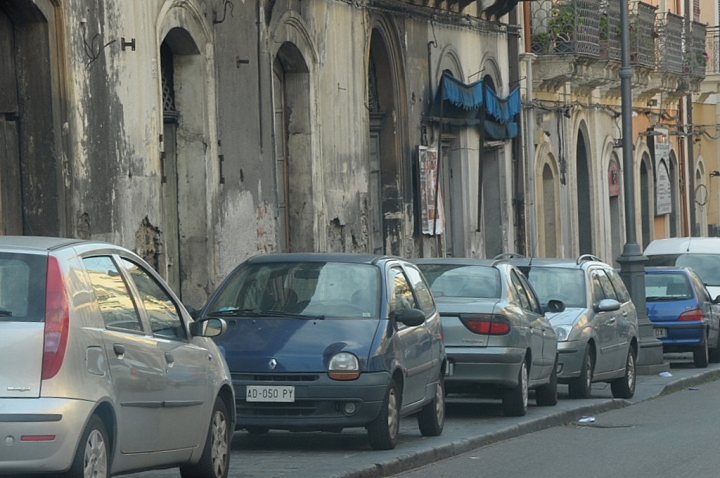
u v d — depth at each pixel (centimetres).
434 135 4425
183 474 1567
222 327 1566
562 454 2069
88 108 2492
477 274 2533
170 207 2972
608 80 6006
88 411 1223
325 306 2009
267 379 1883
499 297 2477
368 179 3919
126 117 2631
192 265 2969
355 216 3816
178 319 1548
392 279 2094
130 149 2645
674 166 7700
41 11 2350
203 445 1545
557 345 2805
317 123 3550
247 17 3167
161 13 2756
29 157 2398
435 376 2167
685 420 2591
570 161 5900
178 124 2966
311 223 3531
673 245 4906
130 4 2644
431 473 1845
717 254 4816
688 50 7275
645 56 6438
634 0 6512
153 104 2744
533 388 2684
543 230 5584
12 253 1264
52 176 2391
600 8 5853
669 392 3325
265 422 1881
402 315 2014
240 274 2111
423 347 2098
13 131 2392
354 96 3809
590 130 6216
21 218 2405
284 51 3447
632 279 3784
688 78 7344
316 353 1889
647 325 3766
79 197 2455
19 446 1184
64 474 1211
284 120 3522
